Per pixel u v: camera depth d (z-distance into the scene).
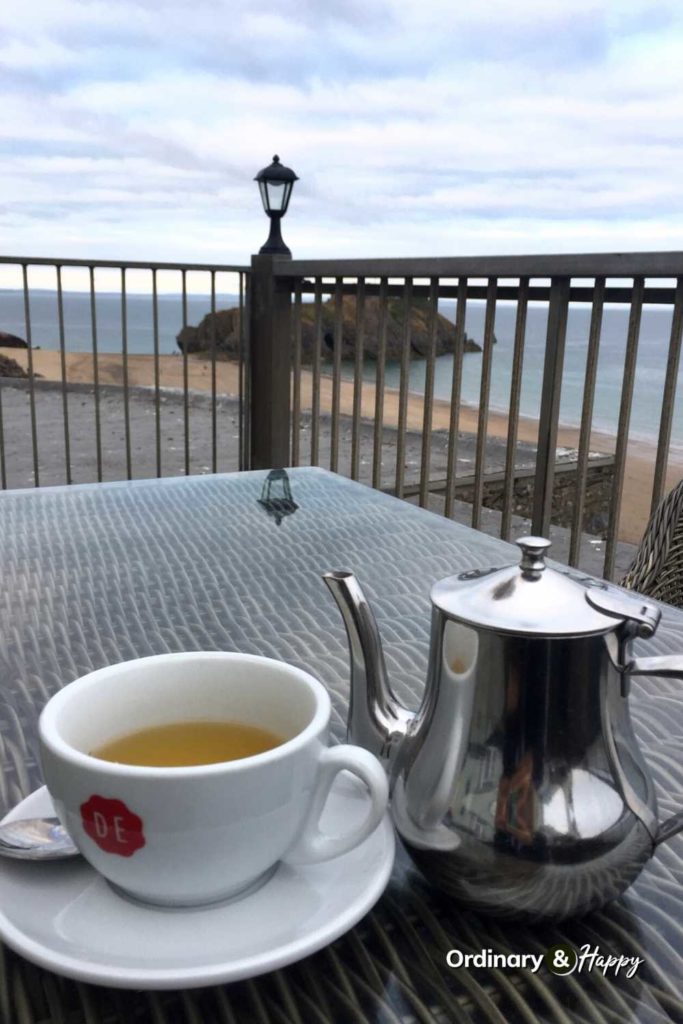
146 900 0.36
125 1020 0.32
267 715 0.41
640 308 1.84
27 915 0.35
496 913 0.37
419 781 0.40
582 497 2.05
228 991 0.34
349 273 2.61
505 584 0.40
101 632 0.69
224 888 0.36
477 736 0.38
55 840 0.40
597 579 0.48
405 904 0.39
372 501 1.13
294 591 0.79
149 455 4.01
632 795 0.38
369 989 0.34
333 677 0.61
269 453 3.20
